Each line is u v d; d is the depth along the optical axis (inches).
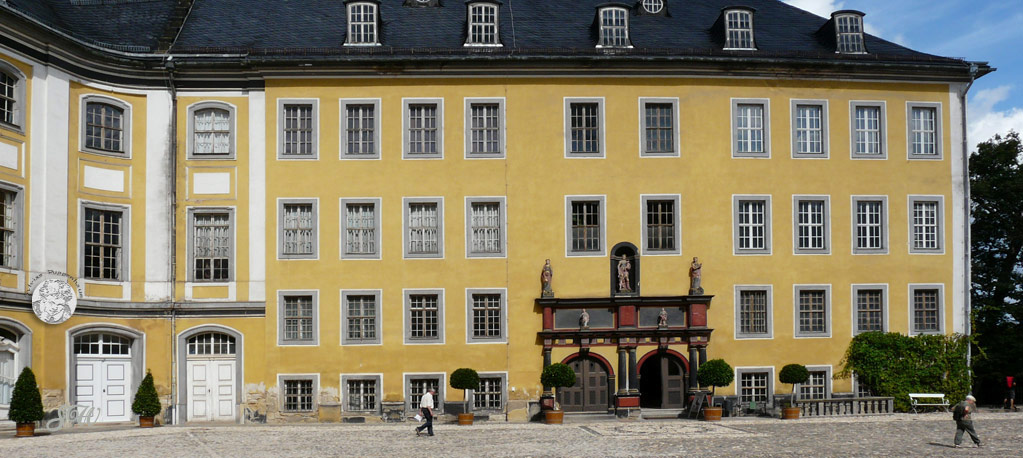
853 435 1147.9
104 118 1389.0
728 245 1444.4
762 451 1018.7
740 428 1227.2
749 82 1467.8
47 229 1293.1
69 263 1322.6
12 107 1267.2
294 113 1430.9
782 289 1448.1
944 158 1496.1
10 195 1258.0
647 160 1444.4
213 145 1428.4
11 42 1257.4
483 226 1428.4
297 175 1417.3
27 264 1267.2
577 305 1411.2
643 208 1438.2
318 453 1035.3
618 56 1428.4
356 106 1433.3
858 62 1469.0
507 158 1432.1
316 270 1407.5
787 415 1339.8
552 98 1444.4
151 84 1417.3
